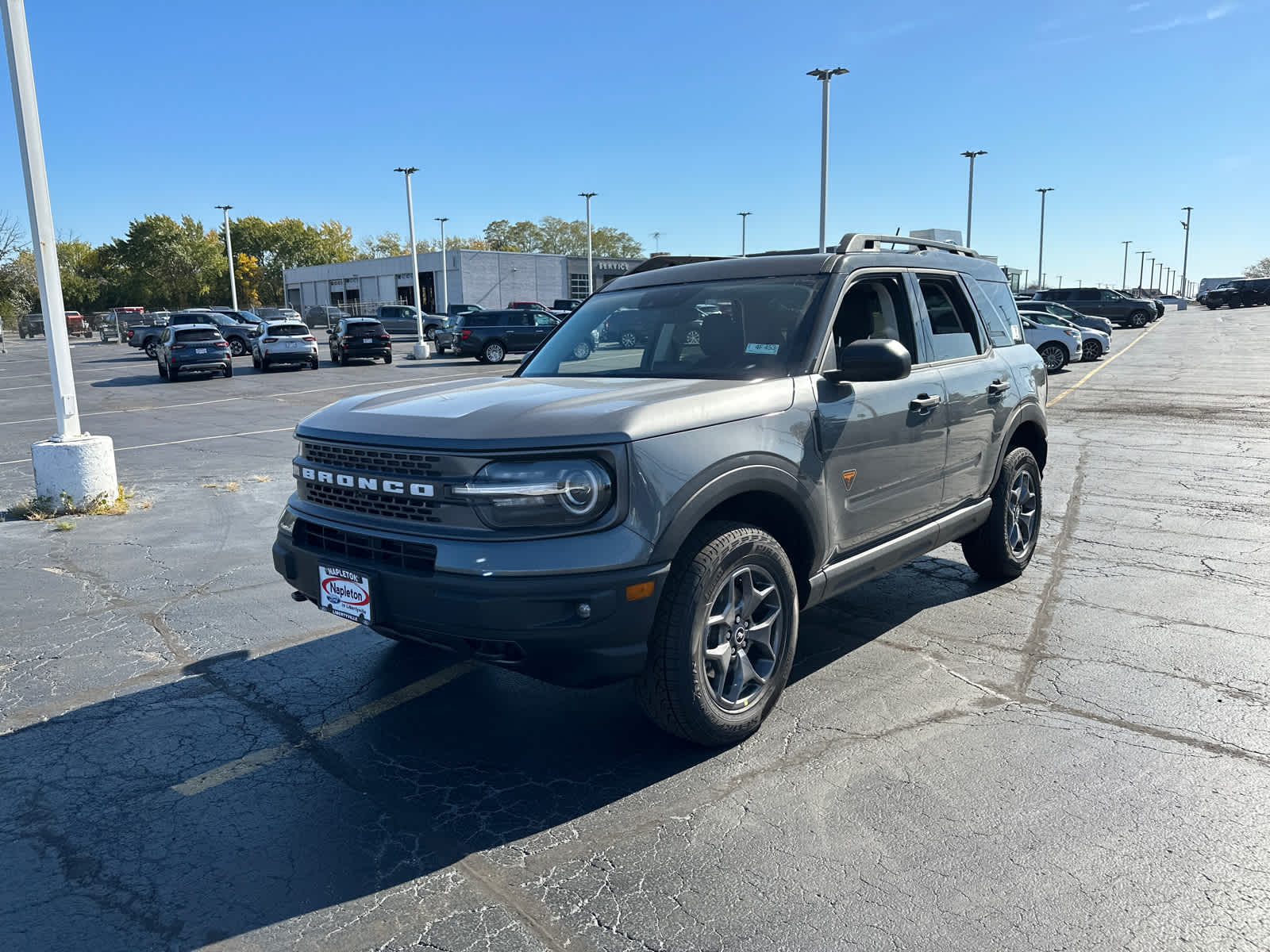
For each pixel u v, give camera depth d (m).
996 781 3.12
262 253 110.69
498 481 2.86
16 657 4.51
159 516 7.77
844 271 3.91
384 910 2.51
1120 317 44.25
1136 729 3.49
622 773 3.26
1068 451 10.38
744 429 3.23
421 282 70.69
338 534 3.28
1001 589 5.30
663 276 4.46
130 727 3.72
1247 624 4.65
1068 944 2.29
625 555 2.85
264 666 4.37
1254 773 3.15
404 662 4.41
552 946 2.35
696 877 2.62
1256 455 9.92
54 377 7.91
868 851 2.72
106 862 2.77
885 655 4.29
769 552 3.35
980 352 4.86
